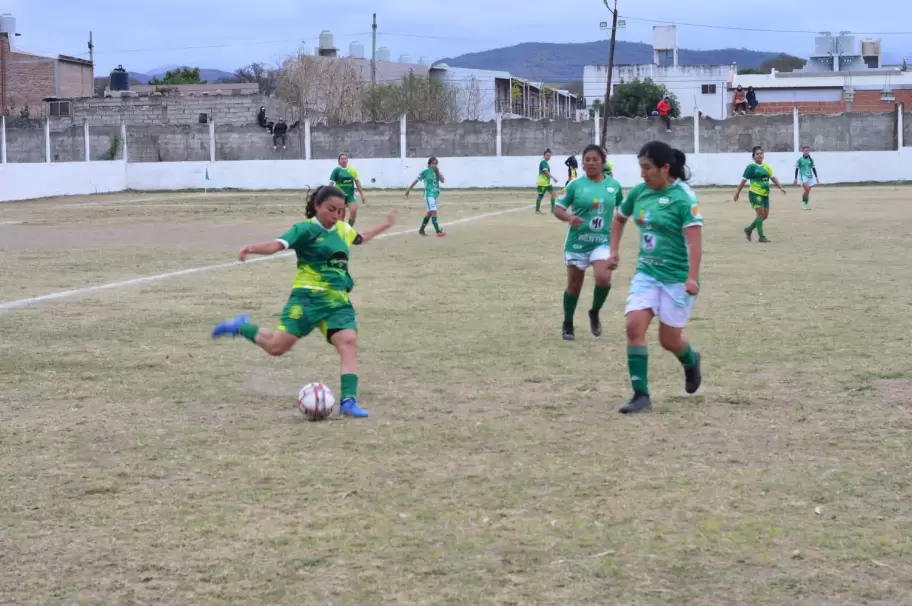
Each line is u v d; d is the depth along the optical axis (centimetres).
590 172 1048
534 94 9006
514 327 1141
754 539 505
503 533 516
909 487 581
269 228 2662
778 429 707
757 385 840
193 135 5178
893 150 4747
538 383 861
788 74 8100
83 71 7138
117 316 1231
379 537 512
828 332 1071
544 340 1062
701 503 557
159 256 1961
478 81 7781
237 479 607
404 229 2580
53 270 1730
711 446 667
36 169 4388
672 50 8612
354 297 1385
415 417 750
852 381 847
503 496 572
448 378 881
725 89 8106
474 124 5000
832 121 4788
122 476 616
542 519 536
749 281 1495
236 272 1694
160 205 3788
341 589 452
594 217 1034
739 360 941
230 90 7931
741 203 3512
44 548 502
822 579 458
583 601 438
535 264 1780
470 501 564
